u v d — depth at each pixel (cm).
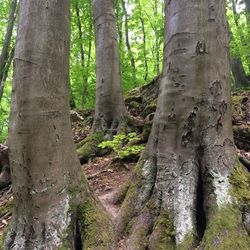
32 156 348
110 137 779
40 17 350
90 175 640
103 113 813
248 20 1355
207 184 386
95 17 869
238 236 336
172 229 369
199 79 404
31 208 353
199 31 407
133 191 425
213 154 394
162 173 405
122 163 653
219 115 404
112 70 830
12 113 355
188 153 399
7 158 697
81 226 370
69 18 375
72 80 1577
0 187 690
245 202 364
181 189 387
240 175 389
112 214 433
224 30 423
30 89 346
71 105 1437
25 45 348
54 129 360
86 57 1872
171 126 409
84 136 938
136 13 1972
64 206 365
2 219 546
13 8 1401
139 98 1008
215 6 418
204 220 374
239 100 797
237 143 638
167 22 430
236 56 1301
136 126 795
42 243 349
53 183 359
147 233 381
